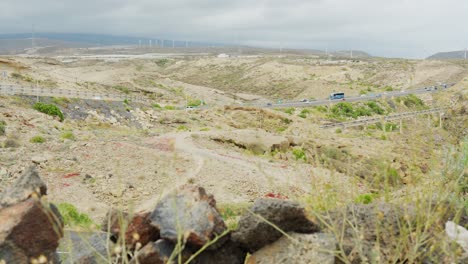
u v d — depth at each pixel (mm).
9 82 90625
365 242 4746
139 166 27484
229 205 13742
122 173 26094
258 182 25812
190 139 40594
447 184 4703
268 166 30656
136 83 178000
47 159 27734
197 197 5312
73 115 61812
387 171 4531
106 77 187625
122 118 69750
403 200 5008
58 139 34406
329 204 4680
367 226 4902
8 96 55500
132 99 86438
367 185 4840
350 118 99938
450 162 4570
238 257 5293
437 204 4324
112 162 28031
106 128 59312
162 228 5059
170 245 5020
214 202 5672
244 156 34281
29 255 4629
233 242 5289
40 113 51125
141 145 34125
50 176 25219
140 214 5383
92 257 5027
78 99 69312
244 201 22141
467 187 5484
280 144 40188
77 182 24594
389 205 5035
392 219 4762
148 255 4852
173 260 4902
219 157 32938
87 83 133625
